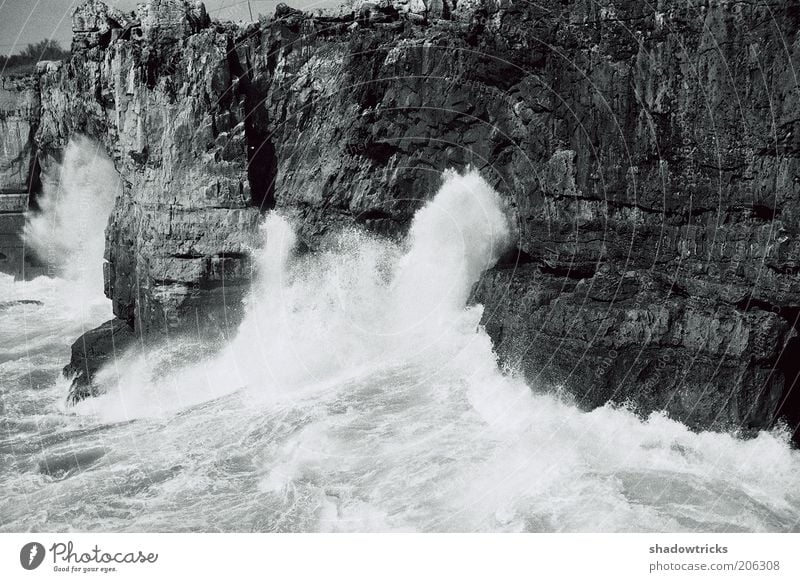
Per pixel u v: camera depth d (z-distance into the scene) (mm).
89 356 41219
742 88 25328
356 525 22625
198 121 38875
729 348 25453
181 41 40188
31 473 29516
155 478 27359
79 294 58969
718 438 25469
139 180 40719
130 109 40281
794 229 24625
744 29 25125
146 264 40156
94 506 25656
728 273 26172
